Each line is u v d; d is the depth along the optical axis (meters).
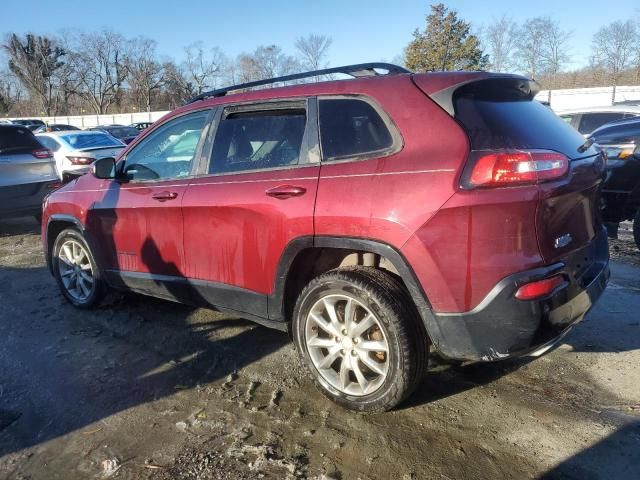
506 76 3.04
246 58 65.12
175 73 72.25
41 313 4.80
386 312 2.80
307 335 3.15
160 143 4.08
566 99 29.86
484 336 2.65
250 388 3.37
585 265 2.98
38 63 73.56
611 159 6.21
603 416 2.94
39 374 3.65
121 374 3.62
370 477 2.54
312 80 3.57
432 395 3.22
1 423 3.06
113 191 4.32
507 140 2.69
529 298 2.58
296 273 3.31
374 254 3.09
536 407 3.05
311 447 2.77
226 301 3.63
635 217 6.18
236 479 2.55
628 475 2.49
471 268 2.60
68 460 2.73
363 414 3.04
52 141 11.67
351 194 2.88
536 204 2.56
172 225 3.84
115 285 4.50
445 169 2.64
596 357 3.62
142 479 2.57
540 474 2.52
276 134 3.37
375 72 3.29
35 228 9.05
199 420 3.04
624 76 43.38
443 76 2.91
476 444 2.75
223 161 3.62
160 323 4.48
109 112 76.50
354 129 3.03
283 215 3.12
